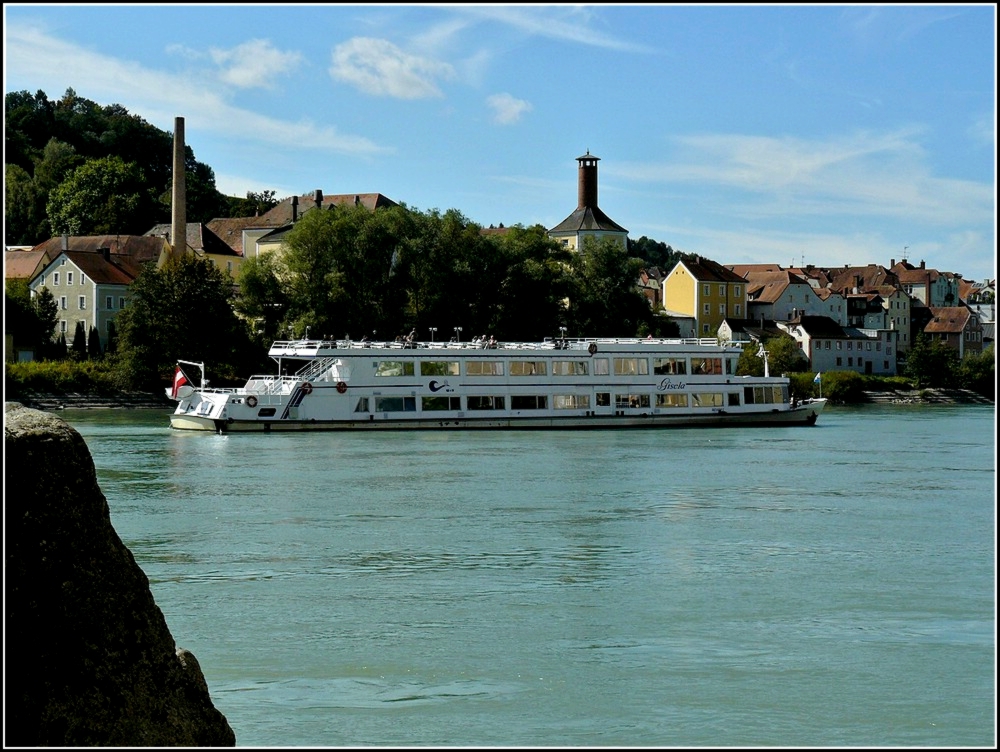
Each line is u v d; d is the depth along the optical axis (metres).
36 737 13.03
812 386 152.12
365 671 24.12
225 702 22.27
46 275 159.00
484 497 48.88
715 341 95.44
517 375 88.06
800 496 49.62
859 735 20.75
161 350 125.81
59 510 13.39
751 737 20.64
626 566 34.41
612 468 60.03
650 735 20.72
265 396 84.12
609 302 144.62
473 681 23.55
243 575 32.97
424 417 86.38
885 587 31.77
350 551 36.47
